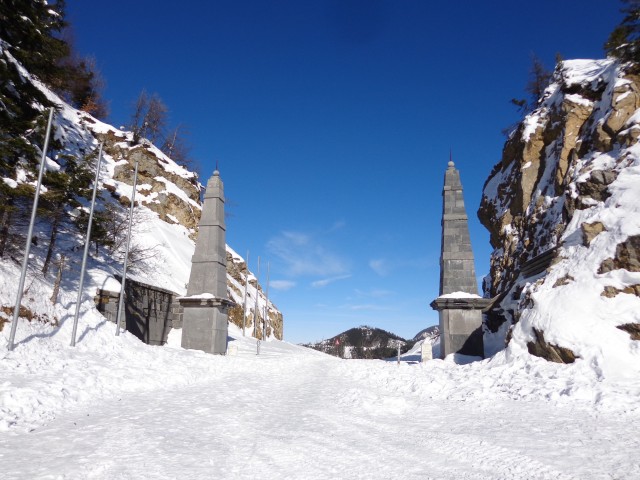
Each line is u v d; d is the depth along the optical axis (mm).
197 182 55469
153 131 62688
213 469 6570
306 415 10961
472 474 6332
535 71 45656
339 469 6648
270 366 22578
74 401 11602
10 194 18438
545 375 14359
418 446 7969
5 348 14586
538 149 33375
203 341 26703
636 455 6723
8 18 22859
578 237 20188
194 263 28172
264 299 57688
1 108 19656
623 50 25703
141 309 27312
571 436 8102
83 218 22281
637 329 14547
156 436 8375
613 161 22078
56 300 19781
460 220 27703
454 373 17594
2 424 8781
